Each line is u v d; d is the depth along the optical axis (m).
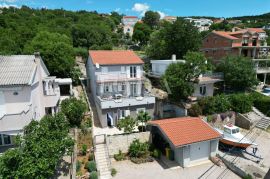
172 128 24.66
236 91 42.47
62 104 29.94
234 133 28.31
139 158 24.72
